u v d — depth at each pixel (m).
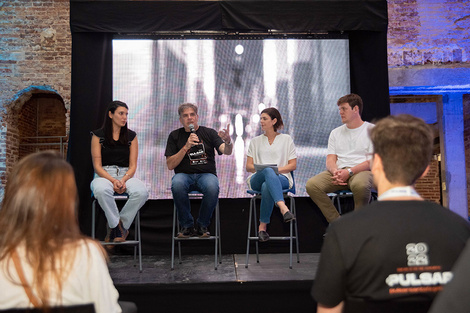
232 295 2.96
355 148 3.88
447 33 5.64
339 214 3.80
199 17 4.32
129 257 4.15
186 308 2.95
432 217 1.15
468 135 7.19
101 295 1.24
